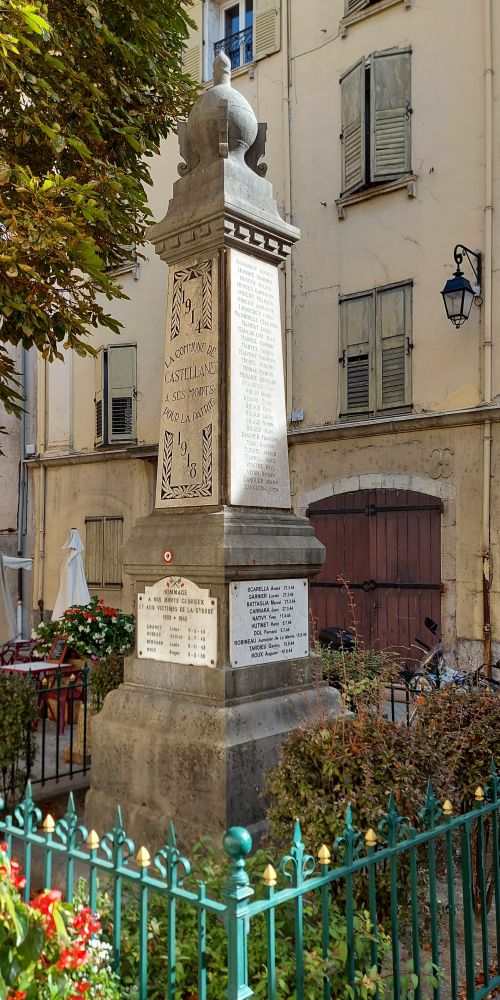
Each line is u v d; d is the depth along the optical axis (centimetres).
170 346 504
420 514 953
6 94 588
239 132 493
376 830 290
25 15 470
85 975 215
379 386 992
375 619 984
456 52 931
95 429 1373
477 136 909
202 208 471
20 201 553
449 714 400
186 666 444
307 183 1077
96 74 643
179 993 231
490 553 885
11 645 1077
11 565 1352
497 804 305
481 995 295
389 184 980
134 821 434
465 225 916
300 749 333
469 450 909
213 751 400
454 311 875
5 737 514
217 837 391
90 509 1391
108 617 802
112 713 468
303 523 496
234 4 1221
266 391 493
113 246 718
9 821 275
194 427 478
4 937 191
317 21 1070
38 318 594
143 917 226
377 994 237
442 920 367
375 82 985
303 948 242
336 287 1042
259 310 494
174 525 467
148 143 718
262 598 454
